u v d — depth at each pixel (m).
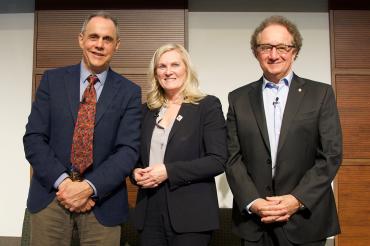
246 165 1.93
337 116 1.91
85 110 1.86
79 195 1.74
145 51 3.08
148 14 3.09
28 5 3.25
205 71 3.21
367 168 3.00
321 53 3.17
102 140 1.85
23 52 3.25
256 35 2.01
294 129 1.84
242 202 1.83
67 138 1.83
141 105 2.04
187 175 1.83
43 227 1.81
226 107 3.19
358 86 3.05
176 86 2.04
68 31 3.10
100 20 1.92
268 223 1.86
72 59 3.09
